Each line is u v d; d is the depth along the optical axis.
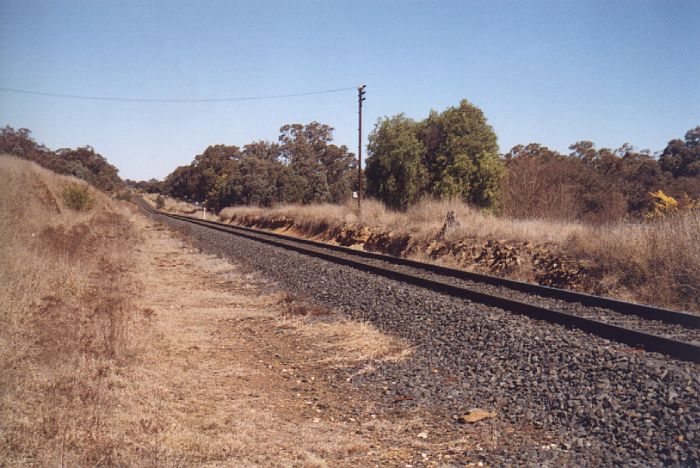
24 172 28.45
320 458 4.89
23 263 10.59
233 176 78.31
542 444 4.96
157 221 48.03
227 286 14.84
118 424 5.09
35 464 4.16
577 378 6.32
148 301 12.12
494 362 7.24
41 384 5.73
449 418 5.75
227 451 4.90
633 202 39.69
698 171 50.03
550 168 35.38
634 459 4.47
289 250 22.17
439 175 31.88
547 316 9.19
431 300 10.76
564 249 14.84
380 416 5.94
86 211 33.44
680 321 8.76
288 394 6.75
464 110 32.69
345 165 88.62
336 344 8.75
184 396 6.34
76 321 8.31
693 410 5.01
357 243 25.78
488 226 18.55
